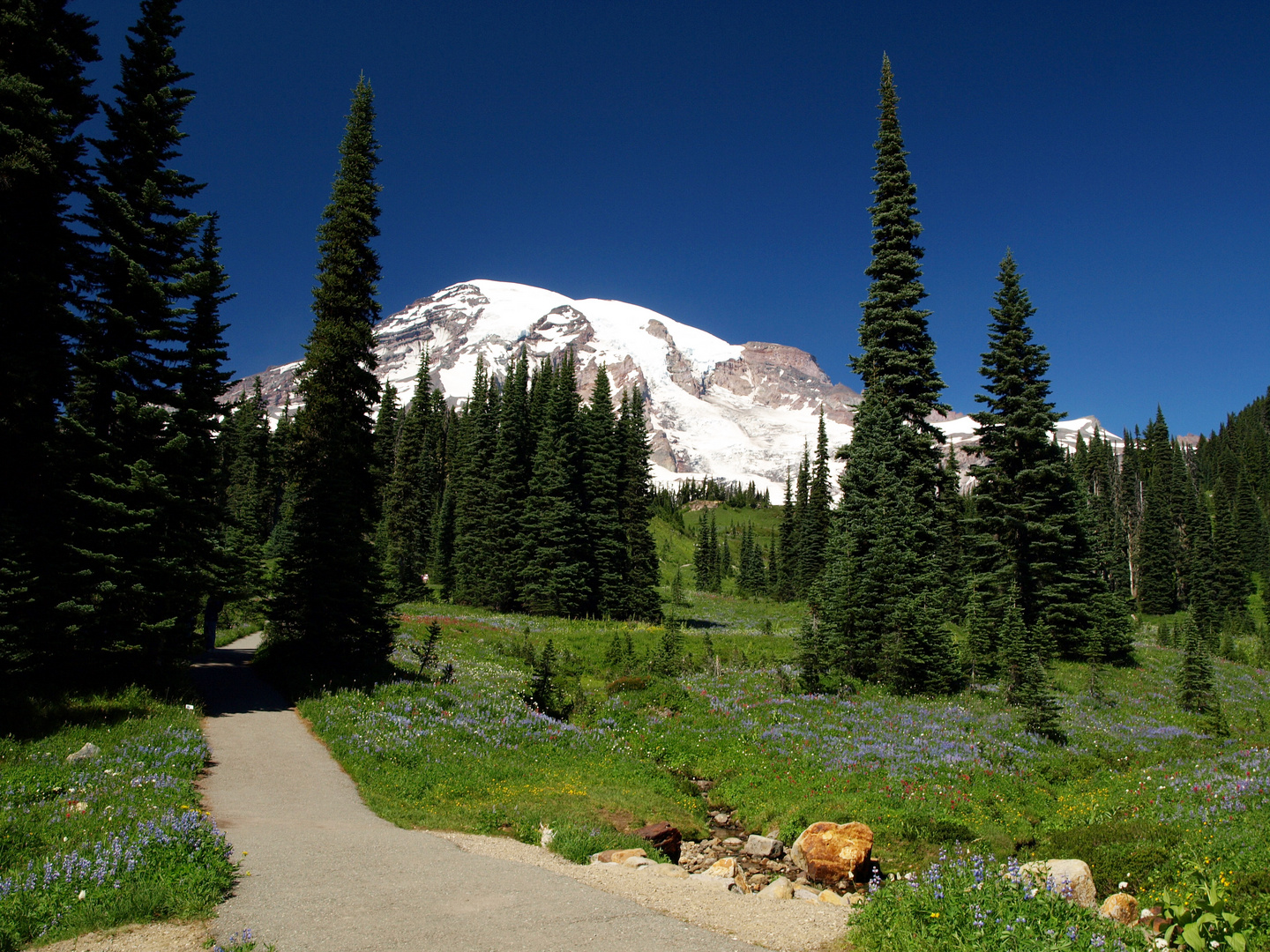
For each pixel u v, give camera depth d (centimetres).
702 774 1952
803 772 1805
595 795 1572
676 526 17450
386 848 1087
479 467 6925
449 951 697
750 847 1418
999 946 693
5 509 1816
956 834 1402
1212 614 7431
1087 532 4169
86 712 1681
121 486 1978
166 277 2227
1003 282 4288
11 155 1794
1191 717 2778
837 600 3050
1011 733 2169
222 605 3588
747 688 2708
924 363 3556
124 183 2166
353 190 3127
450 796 1457
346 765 1608
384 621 2750
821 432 8081
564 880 991
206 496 2333
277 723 1983
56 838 927
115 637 1952
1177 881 965
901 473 3384
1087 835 1191
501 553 6219
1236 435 16038
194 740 1642
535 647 4050
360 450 2994
